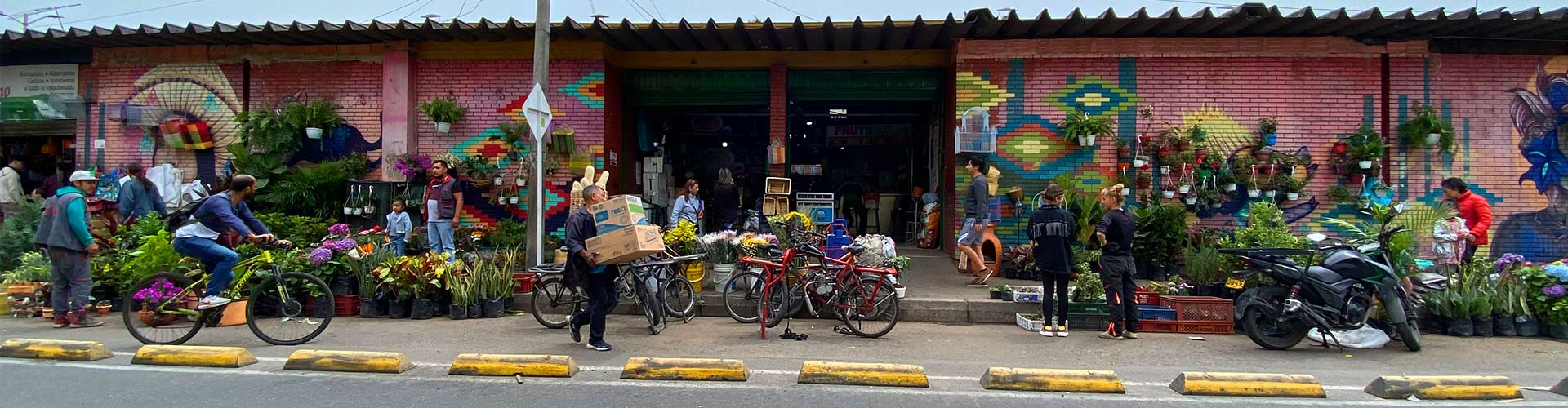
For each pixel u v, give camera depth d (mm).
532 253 8391
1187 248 8539
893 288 6953
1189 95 9875
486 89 10781
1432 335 7156
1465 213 7914
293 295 6820
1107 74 9922
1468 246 7887
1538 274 7172
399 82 10648
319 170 10422
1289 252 6582
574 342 6617
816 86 11359
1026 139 9992
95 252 7914
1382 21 8828
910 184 14008
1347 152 9664
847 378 5219
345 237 8734
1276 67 9828
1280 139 9820
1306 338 6875
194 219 6410
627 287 7570
